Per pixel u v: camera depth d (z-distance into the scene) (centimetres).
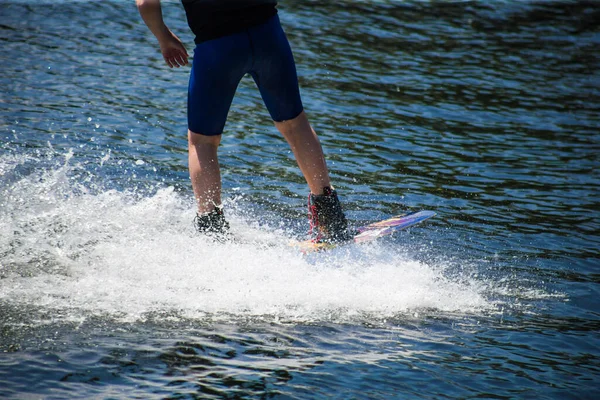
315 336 966
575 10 4044
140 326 957
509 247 1345
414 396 830
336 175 1716
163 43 1216
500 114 2373
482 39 3425
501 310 1090
